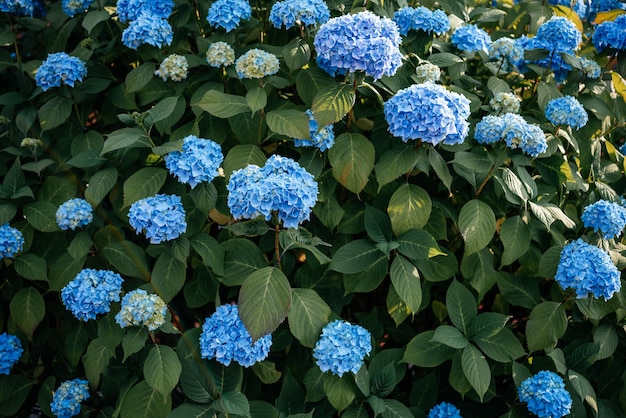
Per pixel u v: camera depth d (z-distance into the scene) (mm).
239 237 1979
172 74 1949
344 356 1709
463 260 1898
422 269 1881
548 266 1886
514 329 2088
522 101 2229
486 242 1825
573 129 2160
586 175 2113
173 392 1969
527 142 1809
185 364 1736
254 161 1871
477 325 1823
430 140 1736
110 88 2217
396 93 1912
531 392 1801
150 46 1999
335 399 1752
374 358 1854
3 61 2307
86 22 2084
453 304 1847
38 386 2164
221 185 1872
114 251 1876
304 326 1738
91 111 2209
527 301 1923
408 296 1785
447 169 1825
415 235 1818
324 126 1769
